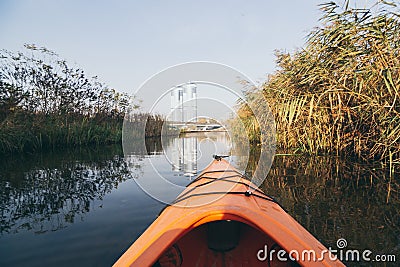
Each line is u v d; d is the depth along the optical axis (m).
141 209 3.09
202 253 1.89
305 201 3.19
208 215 1.56
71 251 2.12
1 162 6.70
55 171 5.60
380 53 3.79
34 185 4.34
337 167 4.92
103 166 6.16
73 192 3.89
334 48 4.68
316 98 5.18
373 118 4.25
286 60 6.52
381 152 4.45
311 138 5.64
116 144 12.45
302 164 5.42
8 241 2.30
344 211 2.84
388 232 2.34
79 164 6.49
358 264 1.88
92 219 2.80
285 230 1.50
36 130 8.52
